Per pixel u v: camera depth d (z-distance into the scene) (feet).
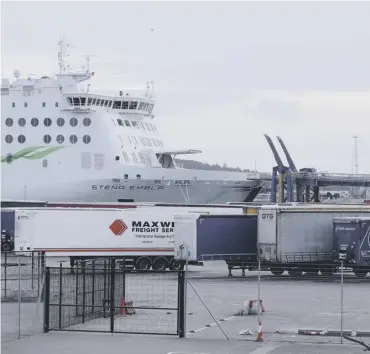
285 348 214.28
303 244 451.53
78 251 485.15
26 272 359.66
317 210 454.81
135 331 239.50
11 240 512.22
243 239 460.55
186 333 240.94
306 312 299.17
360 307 315.58
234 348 213.46
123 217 486.79
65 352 204.03
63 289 284.20
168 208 586.45
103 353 203.41
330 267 450.71
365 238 438.81
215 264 573.33
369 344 221.66
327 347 216.74
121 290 283.79
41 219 484.33
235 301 331.57
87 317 262.26
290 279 438.81
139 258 488.02
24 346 212.02
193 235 456.04
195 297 342.64
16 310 279.28
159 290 363.97
